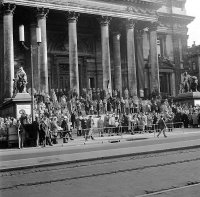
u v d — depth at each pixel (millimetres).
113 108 46781
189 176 12234
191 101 50594
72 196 9961
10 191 11125
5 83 44688
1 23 49156
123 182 11719
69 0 50250
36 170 15344
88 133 32938
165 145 22875
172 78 68250
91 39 60906
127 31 55656
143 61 60406
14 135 27578
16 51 52500
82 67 59219
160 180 11781
